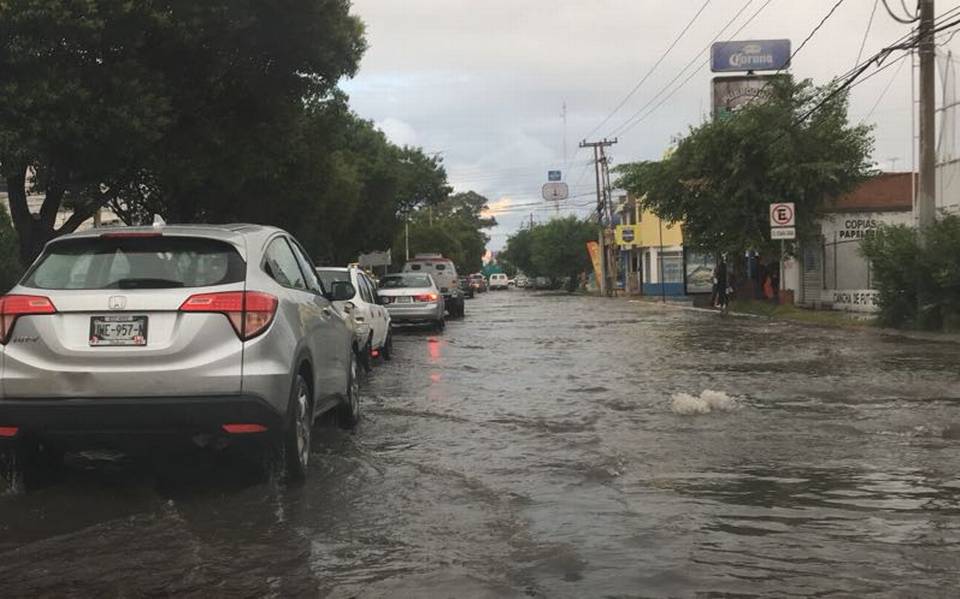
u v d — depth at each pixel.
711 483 6.05
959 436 7.52
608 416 8.76
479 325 24.91
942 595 3.98
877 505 5.46
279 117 14.50
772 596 3.99
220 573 4.35
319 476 6.31
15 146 10.14
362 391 10.91
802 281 30.84
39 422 5.29
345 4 14.02
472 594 4.03
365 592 4.08
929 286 17.91
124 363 5.32
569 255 76.69
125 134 11.08
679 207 30.44
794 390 10.30
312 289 7.34
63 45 10.69
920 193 18.36
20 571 4.40
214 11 11.66
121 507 5.54
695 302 36.19
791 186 27.64
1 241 17.58
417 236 78.06
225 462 6.70
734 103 41.12
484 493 5.83
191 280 5.58
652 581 4.18
